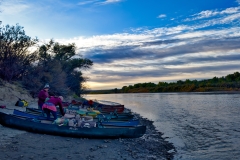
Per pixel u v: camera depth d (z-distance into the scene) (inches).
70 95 1366.9
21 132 406.0
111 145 387.9
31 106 733.3
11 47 872.3
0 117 433.4
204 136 565.9
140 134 454.0
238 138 542.0
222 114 983.6
